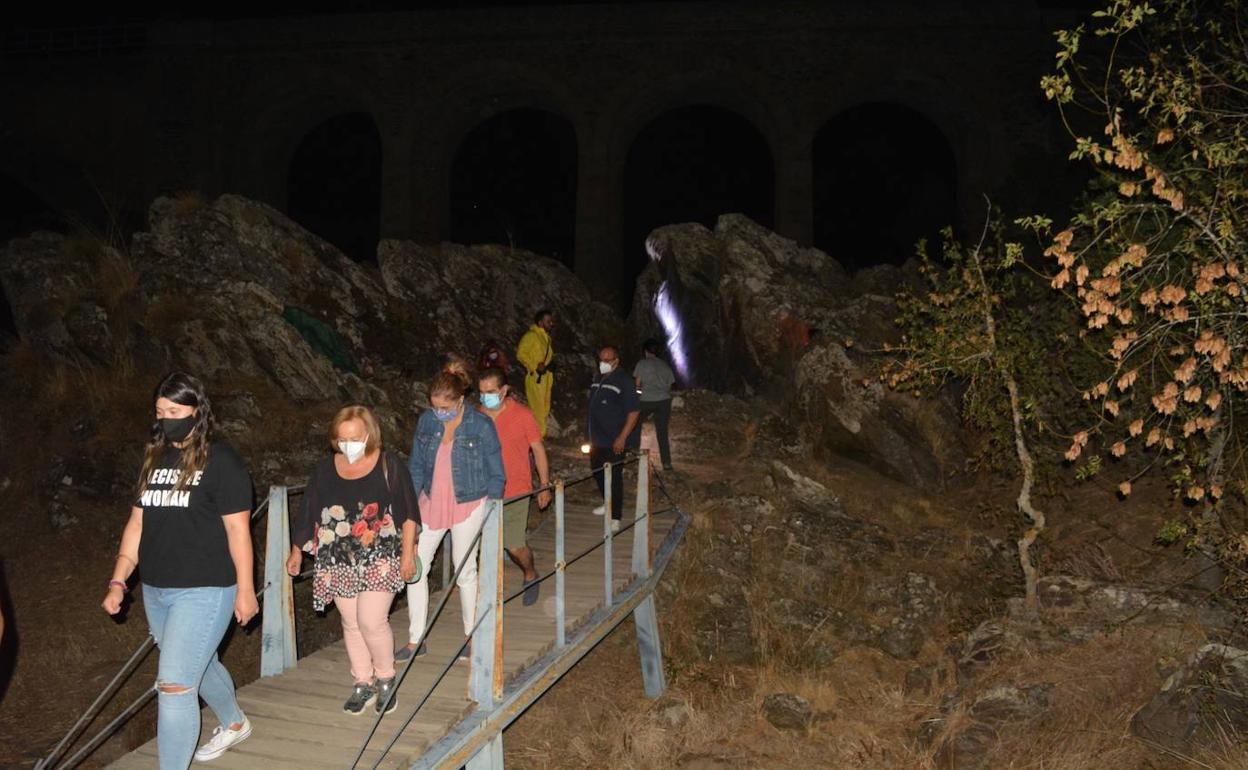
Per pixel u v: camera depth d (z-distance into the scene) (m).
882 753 7.83
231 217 15.25
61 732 7.80
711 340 18.38
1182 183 7.57
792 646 9.80
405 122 29.38
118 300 13.38
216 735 4.95
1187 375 6.64
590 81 28.62
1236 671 7.06
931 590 10.48
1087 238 10.17
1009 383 9.80
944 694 8.77
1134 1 8.52
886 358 13.34
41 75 31.72
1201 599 8.77
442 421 6.20
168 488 4.34
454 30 29.12
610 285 28.41
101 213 31.47
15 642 9.07
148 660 8.85
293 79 29.98
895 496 12.54
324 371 13.30
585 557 9.31
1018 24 26.94
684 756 7.94
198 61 30.47
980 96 27.11
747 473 12.98
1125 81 7.46
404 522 5.30
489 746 5.68
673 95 28.98
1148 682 7.80
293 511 10.77
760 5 27.92
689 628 10.02
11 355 13.10
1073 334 11.12
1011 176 25.64
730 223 18.83
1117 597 9.06
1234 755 6.51
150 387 12.38
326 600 5.26
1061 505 11.75
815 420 13.75
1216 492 8.21
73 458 11.45
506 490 7.17
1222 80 7.95
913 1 27.36
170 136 30.56
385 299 16.05
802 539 11.22
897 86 28.05
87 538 10.68
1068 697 7.81
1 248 13.97
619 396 9.66
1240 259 7.02
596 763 7.99
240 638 9.27
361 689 5.42
